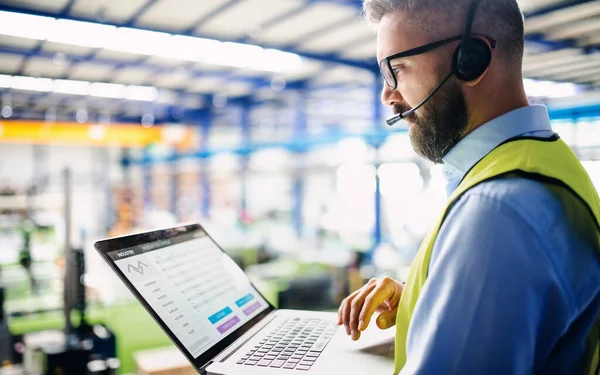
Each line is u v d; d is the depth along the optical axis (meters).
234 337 0.90
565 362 0.65
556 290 0.59
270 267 5.33
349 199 9.33
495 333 0.56
